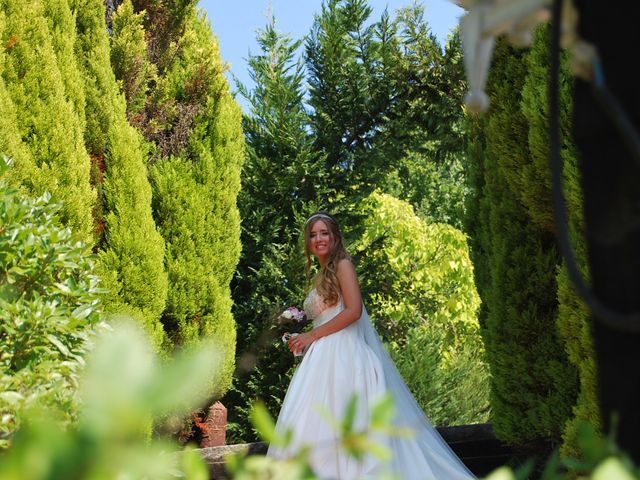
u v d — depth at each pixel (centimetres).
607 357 87
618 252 87
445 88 900
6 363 248
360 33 909
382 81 905
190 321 629
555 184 75
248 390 809
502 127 406
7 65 498
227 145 677
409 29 889
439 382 759
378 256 941
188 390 35
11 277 271
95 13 591
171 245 631
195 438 630
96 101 574
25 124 497
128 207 564
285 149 884
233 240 666
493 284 440
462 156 952
